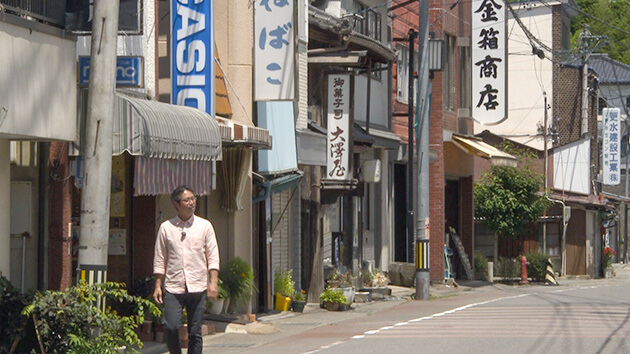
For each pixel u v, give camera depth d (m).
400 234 27.34
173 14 14.20
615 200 49.69
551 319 15.73
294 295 18.58
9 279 10.91
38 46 10.08
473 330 14.21
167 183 12.27
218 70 16.12
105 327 9.66
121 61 11.77
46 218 11.66
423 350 11.99
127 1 11.25
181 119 12.18
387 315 17.73
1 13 9.46
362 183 23.89
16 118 9.68
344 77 20.17
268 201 17.84
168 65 15.22
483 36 29.25
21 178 11.60
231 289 15.38
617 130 46.00
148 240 13.55
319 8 21.55
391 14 25.98
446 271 28.80
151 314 12.64
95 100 9.77
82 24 10.56
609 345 12.19
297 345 13.06
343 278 19.95
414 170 27.47
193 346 10.01
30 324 9.70
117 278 13.59
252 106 16.69
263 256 17.80
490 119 29.25
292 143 17.80
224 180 15.88
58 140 10.55
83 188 9.78
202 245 9.98
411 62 23.86
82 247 9.73
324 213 20.75
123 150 11.09
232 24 16.52
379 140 23.50
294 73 15.98
